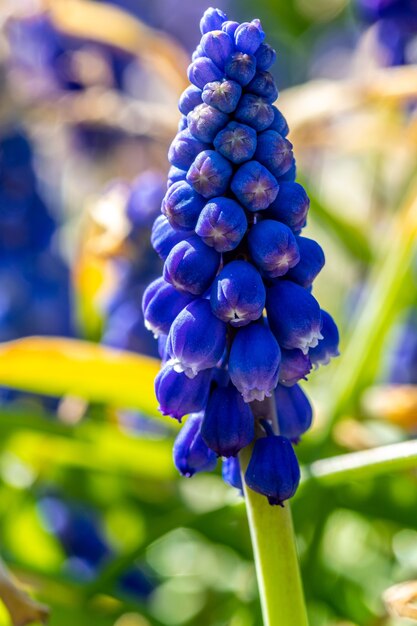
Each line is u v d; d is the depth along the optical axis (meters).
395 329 0.35
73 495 0.34
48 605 0.30
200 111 0.24
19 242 0.39
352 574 0.35
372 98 0.36
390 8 0.37
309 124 0.38
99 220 0.33
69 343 0.31
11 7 0.40
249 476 0.24
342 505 0.32
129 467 0.33
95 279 0.36
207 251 0.24
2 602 0.28
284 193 0.24
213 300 0.24
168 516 0.32
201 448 0.25
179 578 0.37
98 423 0.33
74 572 0.33
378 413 0.33
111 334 0.33
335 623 0.32
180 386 0.24
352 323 0.37
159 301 0.24
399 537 0.37
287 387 0.25
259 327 0.24
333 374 0.37
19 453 0.33
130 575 0.34
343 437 0.32
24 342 0.31
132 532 0.35
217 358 0.24
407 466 0.29
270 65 0.24
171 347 0.24
